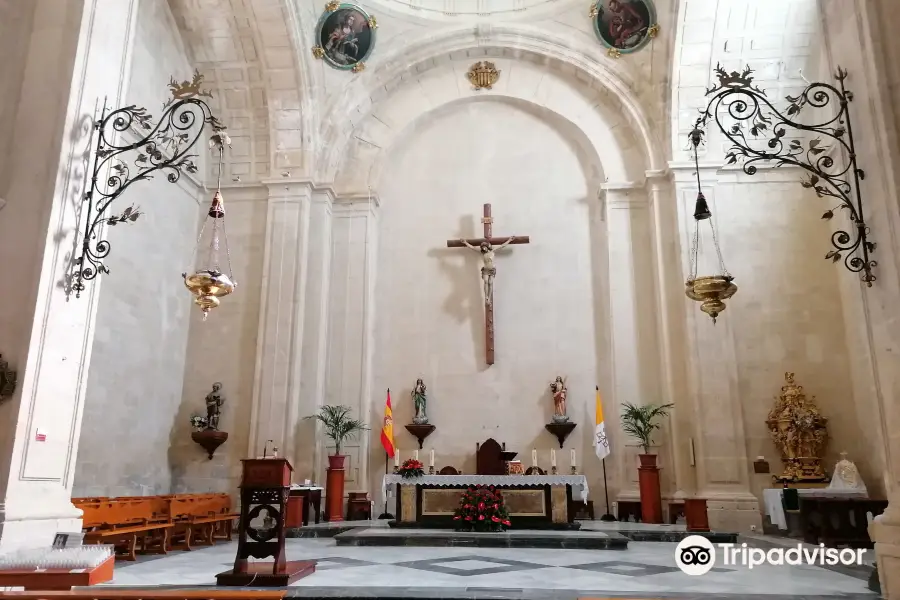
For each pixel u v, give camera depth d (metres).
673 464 13.41
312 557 8.86
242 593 5.36
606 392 14.57
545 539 10.11
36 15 8.12
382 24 15.89
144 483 13.00
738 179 14.41
